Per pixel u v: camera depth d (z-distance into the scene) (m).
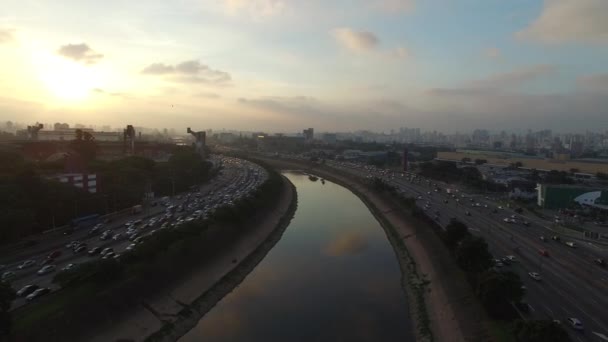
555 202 152.12
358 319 68.56
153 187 161.75
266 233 120.81
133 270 70.56
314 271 92.94
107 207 118.06
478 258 73.75
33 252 81.25
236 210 114.62
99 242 89.81
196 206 138.38
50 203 97.94
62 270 66.00
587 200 150.00
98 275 64.50
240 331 64.69
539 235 109.25
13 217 80.88
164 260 78.38
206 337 62.94
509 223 124.12
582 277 76.19
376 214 155.62
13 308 56.16
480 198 175.00
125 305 63.22
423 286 80.75
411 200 147.38
